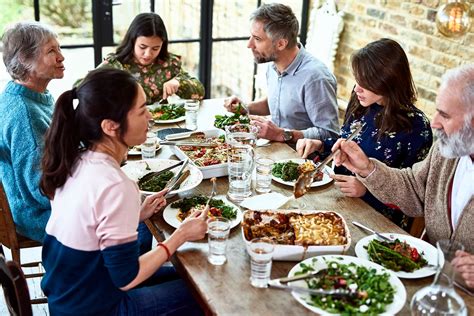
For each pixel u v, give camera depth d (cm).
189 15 443
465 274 164
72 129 166
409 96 239
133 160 251
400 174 219
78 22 409
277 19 304
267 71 343
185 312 191
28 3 390
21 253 314
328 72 314
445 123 186
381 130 241
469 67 184
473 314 158
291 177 234
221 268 174
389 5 390
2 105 236
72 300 172
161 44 326
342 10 435
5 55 236
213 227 174
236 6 454
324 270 168
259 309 156
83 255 166
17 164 230
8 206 228
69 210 165
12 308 180
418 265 177
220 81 477
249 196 219
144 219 201
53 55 239
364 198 243
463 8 319
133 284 165
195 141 263
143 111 169
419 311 150
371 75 232
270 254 162
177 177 218
